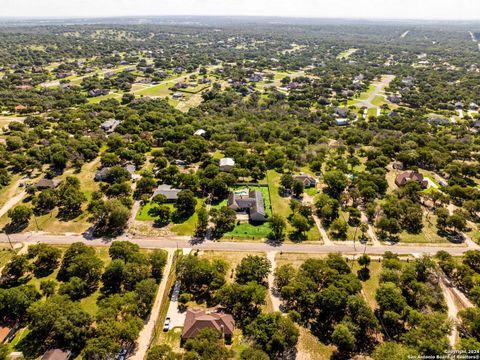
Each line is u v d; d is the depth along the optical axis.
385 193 126.94
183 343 66.50
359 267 90.31
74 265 80.06
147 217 109.19
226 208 106.25
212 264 84.38
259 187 131.25
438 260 91.69
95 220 106.38
